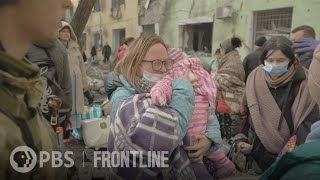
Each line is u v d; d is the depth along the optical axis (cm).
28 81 75
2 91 70
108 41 1906
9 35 72
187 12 1187
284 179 80
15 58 72
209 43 1113
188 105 135
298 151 82
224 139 328
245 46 928
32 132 76
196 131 154
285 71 208
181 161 134
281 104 209
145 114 124
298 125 200
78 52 391
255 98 214
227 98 353
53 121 197
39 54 250
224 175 168
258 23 911
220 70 372
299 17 778
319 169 75
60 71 267
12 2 70
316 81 117
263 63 218
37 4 73
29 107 77
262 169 212
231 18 980
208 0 1076
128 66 151
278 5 830
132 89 147
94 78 661
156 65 148
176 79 141
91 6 529
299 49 227
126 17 1680
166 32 1328
